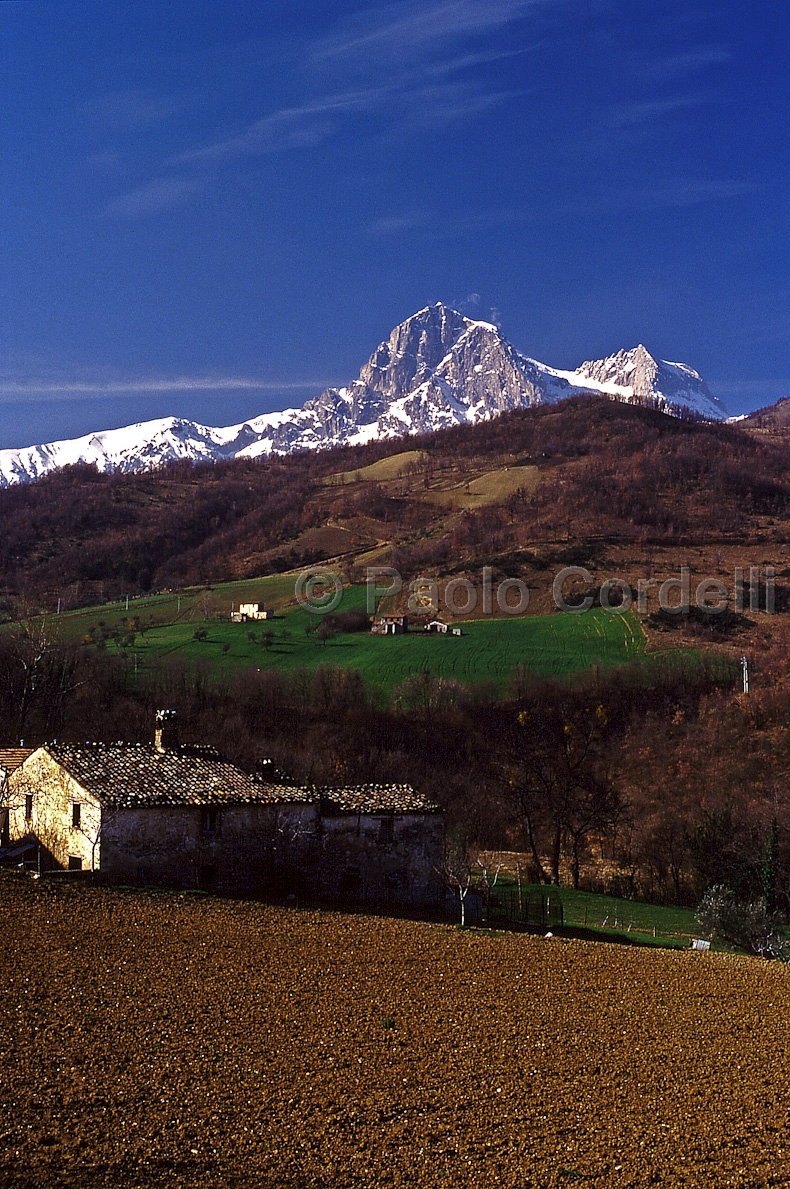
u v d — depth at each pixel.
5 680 88.88
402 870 48.72
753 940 52.69
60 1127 22.14
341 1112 23.97
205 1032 28.19
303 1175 20.97
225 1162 21.23
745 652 131.00
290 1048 27.59
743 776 91.31
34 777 45.94
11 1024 27.66
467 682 114.44
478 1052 28.59
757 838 69.44
